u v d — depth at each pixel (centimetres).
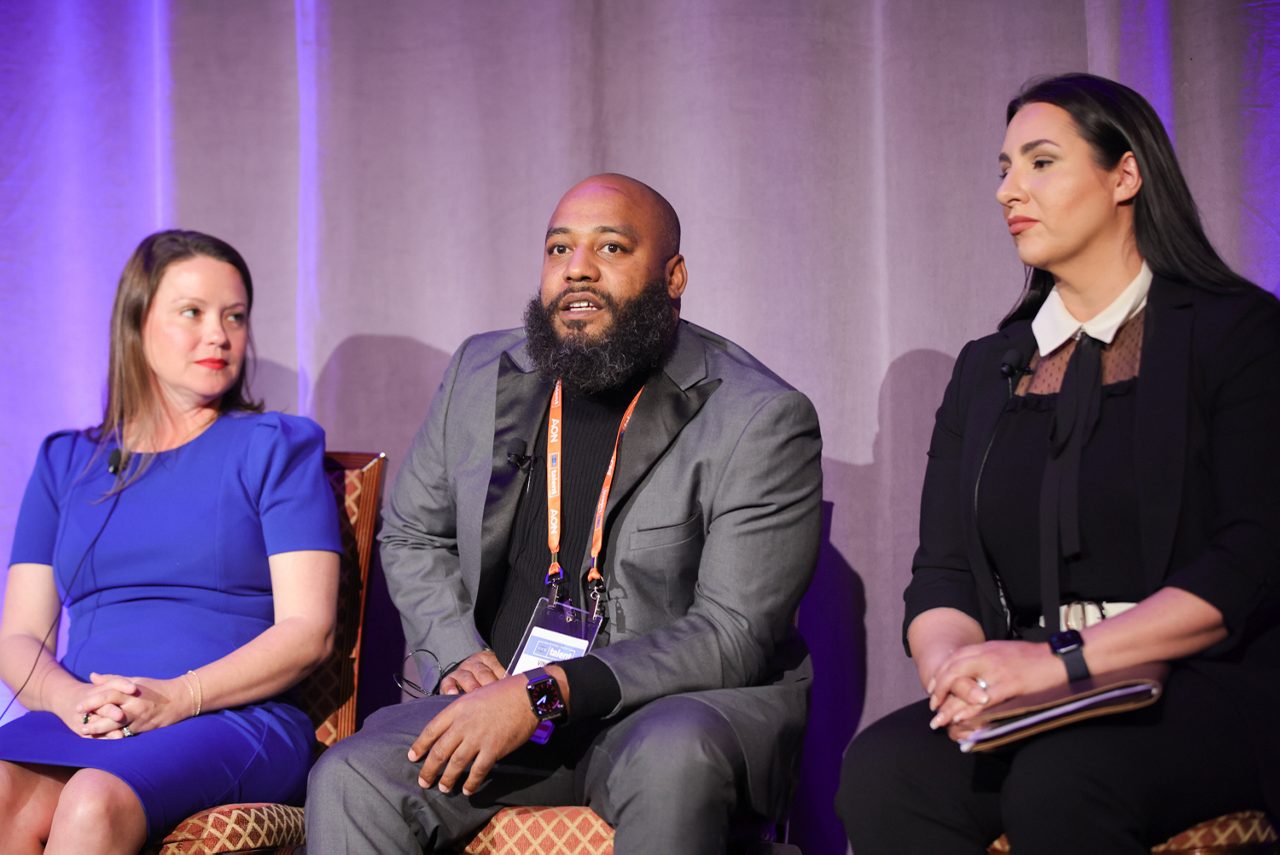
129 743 410
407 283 590
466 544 453
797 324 561
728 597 415
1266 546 342
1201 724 332
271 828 404
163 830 395
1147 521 359
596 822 382
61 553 480
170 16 604
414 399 589
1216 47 525
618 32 582
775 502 425
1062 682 330
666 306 453
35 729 425
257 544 475
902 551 546
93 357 603
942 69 548
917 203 548
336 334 588
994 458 395
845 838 546
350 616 496
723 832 369
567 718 384
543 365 450
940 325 546
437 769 377
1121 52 535
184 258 487
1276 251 515
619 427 448
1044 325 399
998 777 351
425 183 591
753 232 564
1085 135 380
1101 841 319
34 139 609
